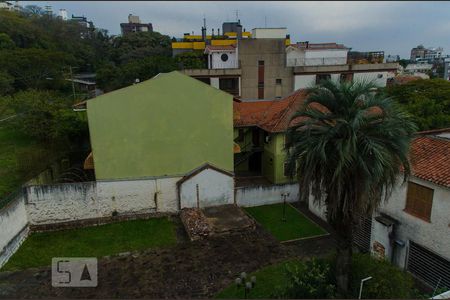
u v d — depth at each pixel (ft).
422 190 48.88
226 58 165.58
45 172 76.28
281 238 64.03
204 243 61.11
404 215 51.83
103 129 67.56
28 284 50.26
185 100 70.64
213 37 242.58
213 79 146.51
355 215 37.68
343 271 40.40
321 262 45.24
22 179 72.43
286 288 41.39
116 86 172.35
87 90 188.55
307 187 37.83
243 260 55.52
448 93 103.81
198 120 72.33
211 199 74.59
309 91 39.99
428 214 48.26
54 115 87.71
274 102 103.86
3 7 254.27
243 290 47.83
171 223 70.13
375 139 36.17
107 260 56.39
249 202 78.18
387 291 38.50
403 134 36.37
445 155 50.49
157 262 55.52
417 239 50.01
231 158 76.64
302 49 178.29
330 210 38.47
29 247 60.85
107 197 70.33
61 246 61.21
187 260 55.88
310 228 67.87
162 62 176.45
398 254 53.47
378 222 55.06
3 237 55.72
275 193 79.41
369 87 37.68
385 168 35.78
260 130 98.17
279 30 155.63
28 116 86.17
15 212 60.44
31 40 199.62
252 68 149.59
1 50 159.84
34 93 108.06
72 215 68.69
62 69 175.52
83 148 94.63
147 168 71.41
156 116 69.67
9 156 82.28
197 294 47.50
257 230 65.72
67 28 269.44
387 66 158.40
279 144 88.99
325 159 34.91
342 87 37.50
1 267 54.34
